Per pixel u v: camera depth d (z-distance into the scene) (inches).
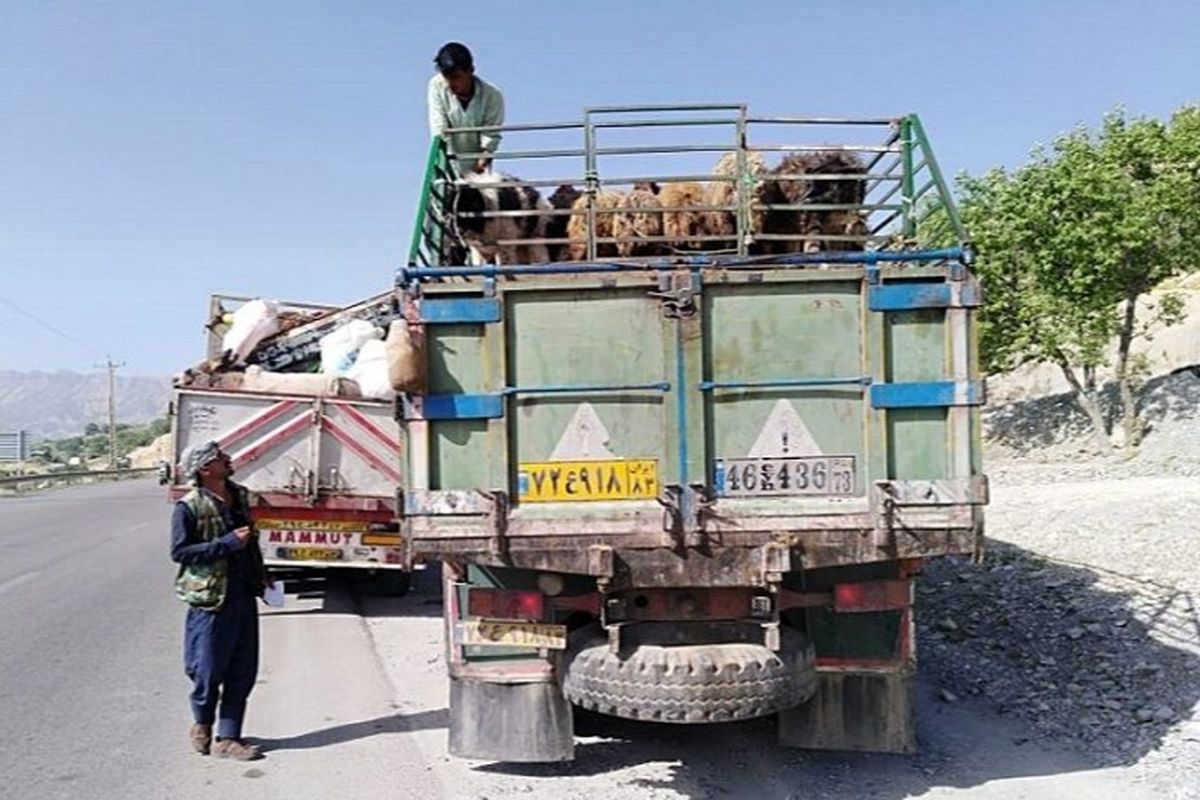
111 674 317.7
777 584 191.3
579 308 195.6
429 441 195.3
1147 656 283.0
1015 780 212.1
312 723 265.9
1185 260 810.2
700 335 194.4
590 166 234.2
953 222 215.3
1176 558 390.0
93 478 2018.9
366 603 435.5
